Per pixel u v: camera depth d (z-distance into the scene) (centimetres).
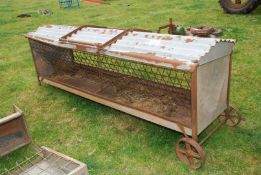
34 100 591
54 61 624
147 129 457
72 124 491
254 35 825
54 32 548
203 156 350
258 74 591
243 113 469
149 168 374
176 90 468
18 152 427
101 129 468
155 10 1356
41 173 354
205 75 344
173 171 365
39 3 2111
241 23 962
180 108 420
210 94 366
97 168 381
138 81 514
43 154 382
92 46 428
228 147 399
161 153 400
